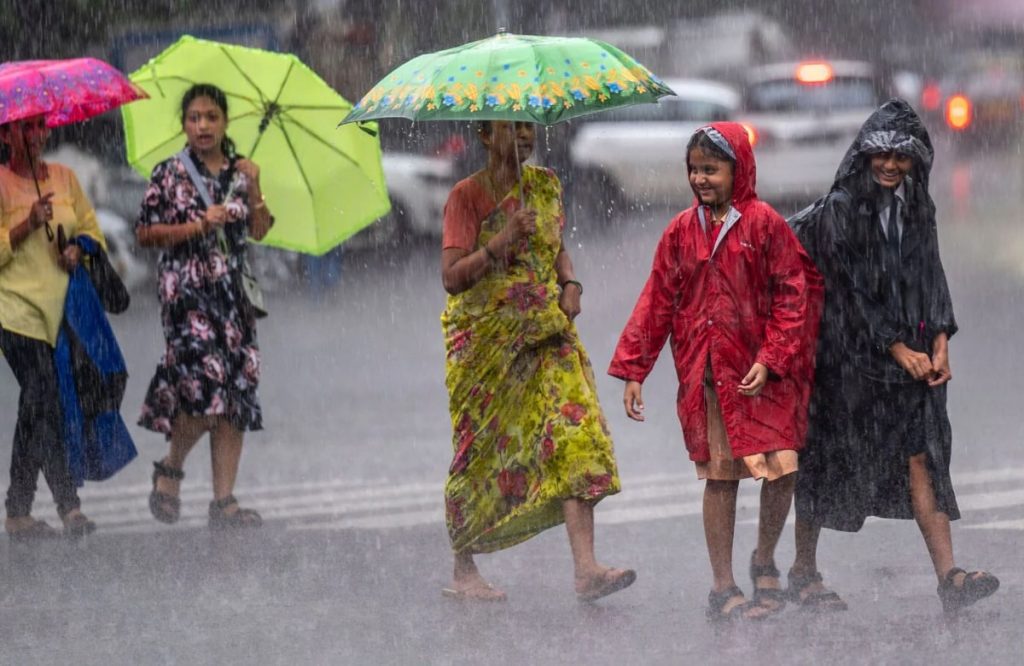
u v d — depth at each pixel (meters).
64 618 16.94
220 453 21.25
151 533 21.08
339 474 24.58
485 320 16.72
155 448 27.69
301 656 15.33
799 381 15.84
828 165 59.12
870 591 17.06
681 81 63.09
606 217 61.59
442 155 60.81
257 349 21.56
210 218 21.00
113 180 54.62
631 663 14.74
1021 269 44.78
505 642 15.58
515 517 16.72
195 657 15.41
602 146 61.47
